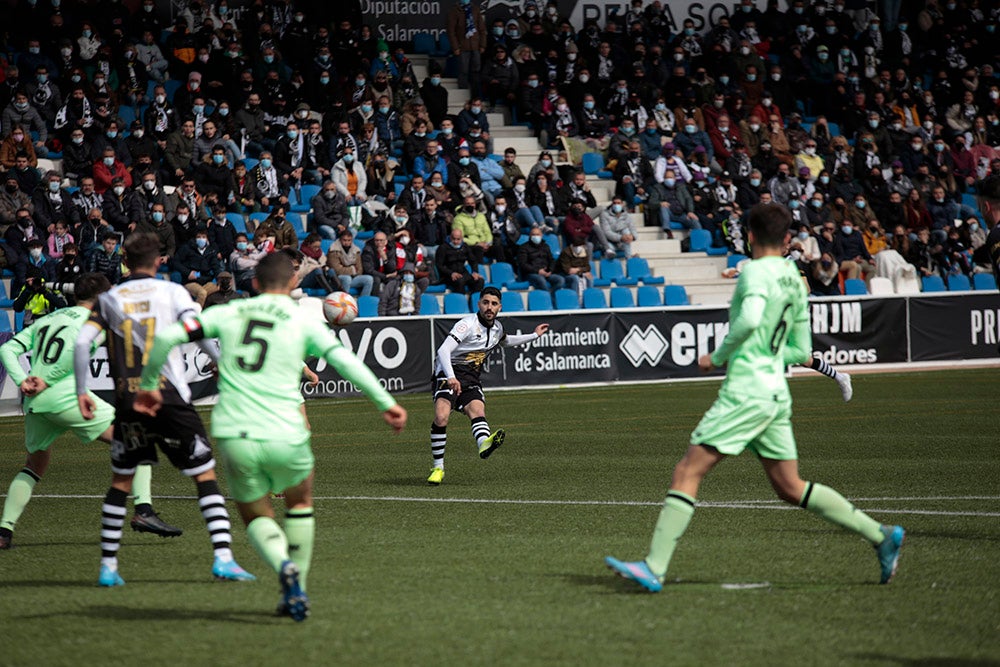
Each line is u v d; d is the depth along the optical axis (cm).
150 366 1310
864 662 1112
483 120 6469
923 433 3394
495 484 2545
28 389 1894
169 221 5256
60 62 5775
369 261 5409
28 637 1241
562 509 2170
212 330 1305
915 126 7375
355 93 6338
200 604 1391
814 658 1124
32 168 5256
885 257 6406
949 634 1216
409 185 5912
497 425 3819
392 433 3697
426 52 7262
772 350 1435
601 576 1537
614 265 6188
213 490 1557
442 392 2597
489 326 2614
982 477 2528
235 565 1550
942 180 7200
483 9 7331
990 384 5022
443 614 1314
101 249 4897
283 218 5350
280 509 2281
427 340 5053
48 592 1482
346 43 6372
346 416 4238
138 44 6075
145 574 1603
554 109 6862
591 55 7019
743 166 6719
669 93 6975
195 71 5888
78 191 5197
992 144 7575
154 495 2458
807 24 7619
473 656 1133
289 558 1322
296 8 6550
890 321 5844
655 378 5444
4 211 5097
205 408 4634
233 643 1195
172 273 5253
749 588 1448
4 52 5772
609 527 1959
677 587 1459
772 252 1454
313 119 6044
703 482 2491
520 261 5856
